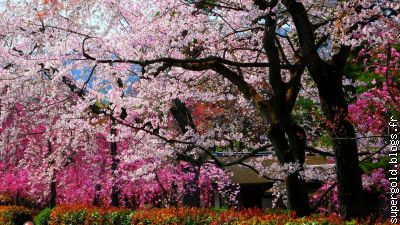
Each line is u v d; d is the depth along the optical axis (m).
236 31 9.66
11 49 10.37
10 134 12.91
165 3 9.11
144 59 9.23
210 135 12.29
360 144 11.77
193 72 11.45
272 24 9.26
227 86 13.17
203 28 9.70
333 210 12.45
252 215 9.02
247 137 13.77
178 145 11.68
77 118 11.33
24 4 11.19
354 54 14.01
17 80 9.62
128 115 12.09
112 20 10.67
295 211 9.12
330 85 8.59
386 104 9.77
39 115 13.83
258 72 12.45
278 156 9.52
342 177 8.62
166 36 9.38
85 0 10.64
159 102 11.99
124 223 12.12
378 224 7.60
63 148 13.68
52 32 9.56
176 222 10.20
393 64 10.97
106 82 12.03
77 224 13.71
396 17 7.14
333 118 8.59
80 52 8.85
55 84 11.01
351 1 7.73
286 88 9.53
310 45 8.44
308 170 12.02
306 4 10.10
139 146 12.44
